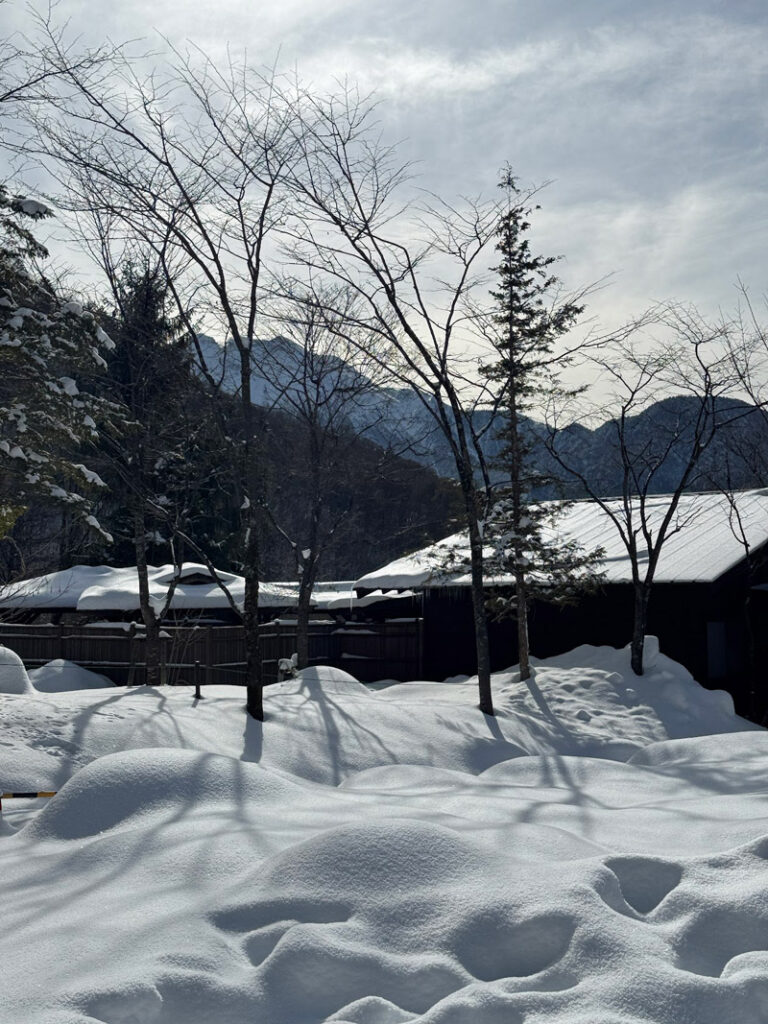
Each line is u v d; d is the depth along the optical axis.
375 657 28.31
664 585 22.44
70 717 14.46
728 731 18.44
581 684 19.89
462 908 5.25
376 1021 4.49
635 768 10.80
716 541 23.72
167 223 16.48
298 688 18.31
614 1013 4.44
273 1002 4.67
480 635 17.83
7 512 18.06
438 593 27.28
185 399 20.88
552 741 16.91
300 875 5.64
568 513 27.72
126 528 32.38
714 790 9.88
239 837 6.71
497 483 21.77
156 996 4.45
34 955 5.00
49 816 7.70
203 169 16.41
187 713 15.48
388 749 14.99
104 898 5.83
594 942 4.91
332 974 4.80
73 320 18.38
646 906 5.66
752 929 5.18
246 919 5.34
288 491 34.41
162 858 6.43
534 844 6.48
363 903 5.39
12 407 17.88
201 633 25.81
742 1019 4.49
